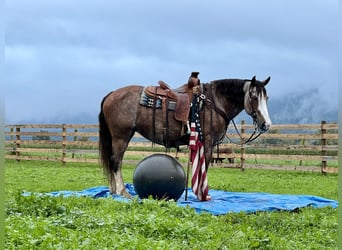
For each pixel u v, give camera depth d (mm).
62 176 15789
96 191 10719
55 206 7277
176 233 6051
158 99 9781
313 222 7477
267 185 13820
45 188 12562
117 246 5191
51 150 21219
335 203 9594
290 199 9914
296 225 7297
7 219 6348
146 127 9859
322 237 6395
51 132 21359
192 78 9852
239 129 17953
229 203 9312
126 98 9977
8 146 22984
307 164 20844
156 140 9953
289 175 16750
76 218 6828
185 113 9617
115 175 9961
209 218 7445
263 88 9688
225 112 9898
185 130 9680
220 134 9930
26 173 16641
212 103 9828
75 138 21406
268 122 9633
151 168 8961
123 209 7832
